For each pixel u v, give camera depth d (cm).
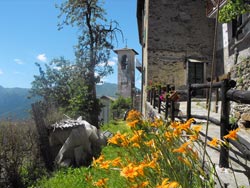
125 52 3353
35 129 713
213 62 205
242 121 605
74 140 759
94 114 1698
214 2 1302
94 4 2073
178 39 1662
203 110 972
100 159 208
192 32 1670
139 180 176
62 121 874
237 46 1213
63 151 741
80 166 726
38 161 704
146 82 1664
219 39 1588
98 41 2070
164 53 1652
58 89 1820
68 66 1906
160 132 292
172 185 144
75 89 1734
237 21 1220
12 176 617
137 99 2569
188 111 547
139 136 231
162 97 896
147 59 1645
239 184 257
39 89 1830
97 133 910
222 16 740
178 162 231
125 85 3341
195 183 223
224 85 313
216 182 266
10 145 625
